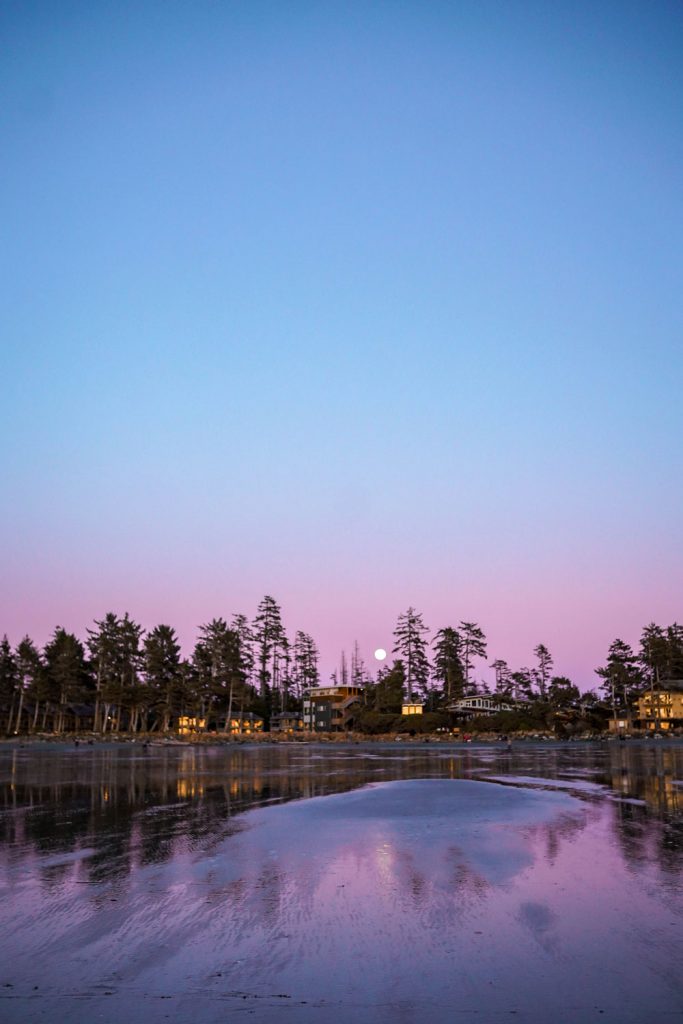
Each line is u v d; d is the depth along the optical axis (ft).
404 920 47.39
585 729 411.34
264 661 545.85
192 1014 33.86
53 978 38.17
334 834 79.71
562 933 44.45
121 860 66.64
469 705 446.60
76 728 468.75
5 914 49.14
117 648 451.94
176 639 466.70
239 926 46.39
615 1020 33.04
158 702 456.04
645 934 44.14
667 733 414.62
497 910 49.42
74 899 52.90
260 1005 34.83
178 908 50.42
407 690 504.84
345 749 311.06
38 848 72.90
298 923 46.88
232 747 338.95
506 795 112.98
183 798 116.67
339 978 37.91
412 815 92.89
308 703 492.13
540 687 538.06
